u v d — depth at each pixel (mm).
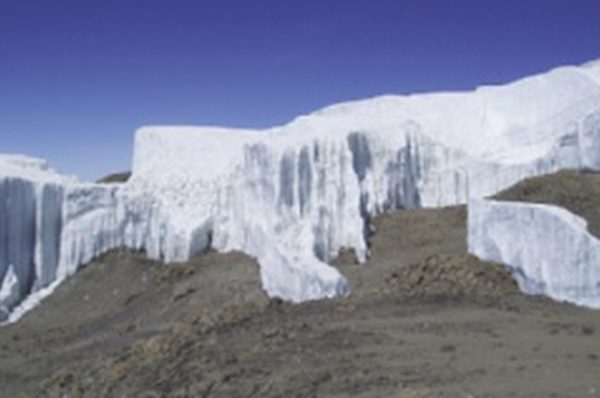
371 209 46719
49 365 35719
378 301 32719
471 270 34844
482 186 46312
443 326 27531
